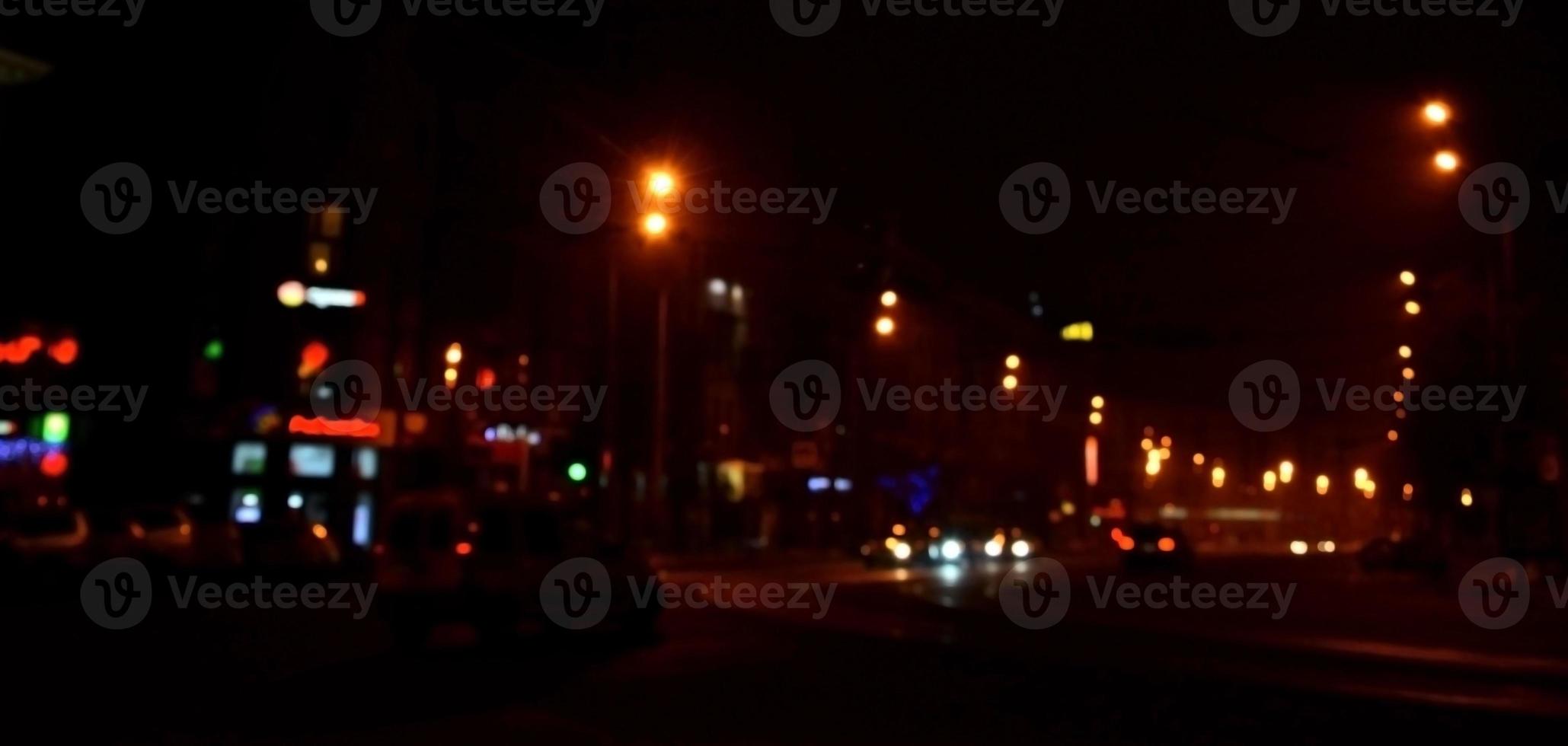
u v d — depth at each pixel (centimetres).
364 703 1800
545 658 2375
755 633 2905
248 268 6319
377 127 6619
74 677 2052
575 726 1608
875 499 10006
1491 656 2619
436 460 6631
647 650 2531
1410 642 2903
